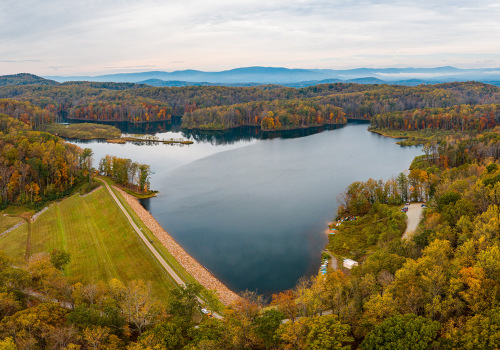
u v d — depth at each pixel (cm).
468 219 9944
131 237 14288
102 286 8738
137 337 7419
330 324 6788
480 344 5725
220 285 11619
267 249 13950
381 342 6194
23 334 6562
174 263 12619
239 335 6888
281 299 8494
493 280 6856
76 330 6988
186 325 7631
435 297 6725
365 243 13300
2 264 9656
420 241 10100
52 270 9294
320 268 12525
